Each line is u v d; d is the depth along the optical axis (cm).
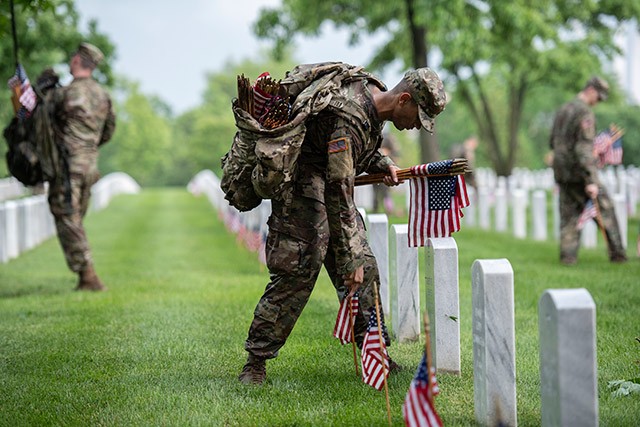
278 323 1105
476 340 938
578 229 2450
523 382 1142
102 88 2039
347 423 959
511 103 6431
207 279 2269
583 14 5322
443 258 1118
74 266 2069
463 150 4744
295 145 997
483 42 5003
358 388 1104
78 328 1573
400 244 1365
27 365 1288
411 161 12725
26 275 2450
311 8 5100
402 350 1317
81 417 1018
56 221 2048
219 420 985
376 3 5144
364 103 1034
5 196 6147
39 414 1039
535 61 5469
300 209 1066
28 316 1727
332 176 1012
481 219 3891
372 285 1134
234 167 1057
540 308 803
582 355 763
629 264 2423
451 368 1143
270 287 1105
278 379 1150
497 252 2841
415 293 1370
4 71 4356
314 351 1326
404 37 5553
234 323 1576
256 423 972
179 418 996
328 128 1030
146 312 1731
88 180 2019
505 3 4431
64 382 1186
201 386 1133
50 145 1958
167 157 18488
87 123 1989
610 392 1083
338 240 1028
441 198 1123
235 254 2925
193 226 4312
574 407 764
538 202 3312
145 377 1195
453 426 945
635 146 7169
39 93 1947
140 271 2505
